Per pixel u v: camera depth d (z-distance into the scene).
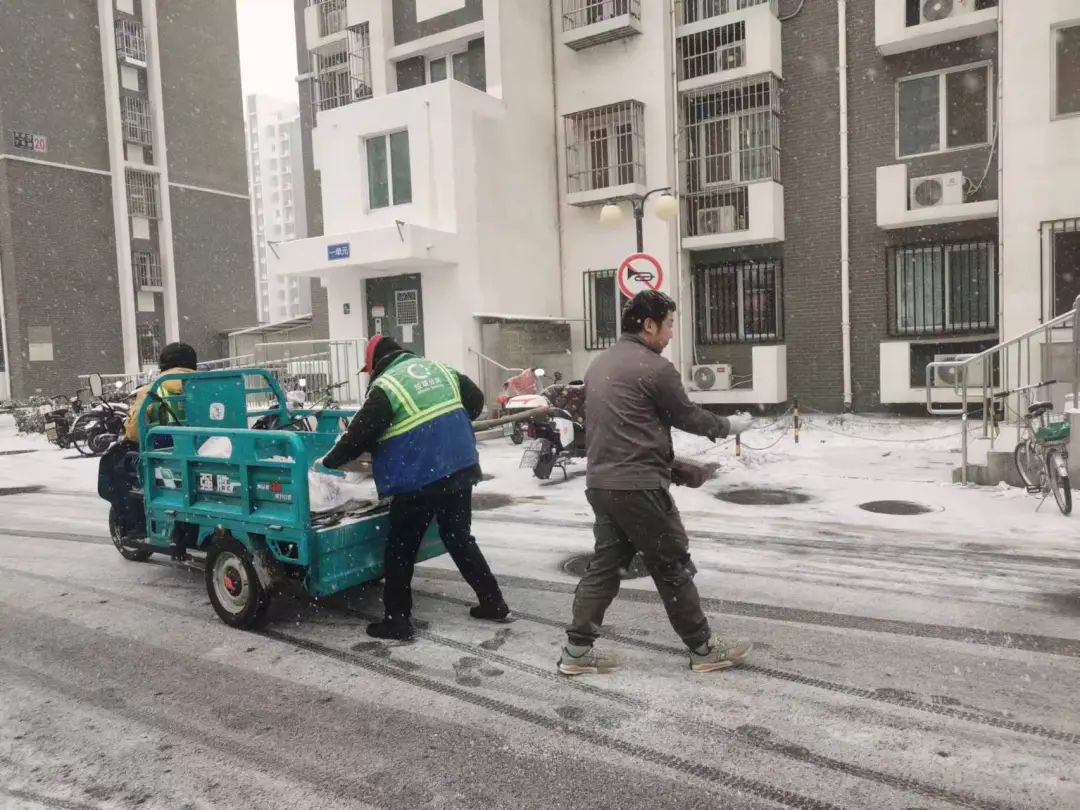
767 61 15.35
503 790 2.96
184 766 3.22
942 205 13.70
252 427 6.41
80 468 13.15
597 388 3.78
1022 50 12.23
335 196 16.72
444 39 17.75
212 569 5.01
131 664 4.34
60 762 3.29
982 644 4.18
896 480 8.88
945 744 3.16
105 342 30.02
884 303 15.00
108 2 30.09
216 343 33.97
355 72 19.83
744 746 3.20
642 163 16.39
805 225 15.73
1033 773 2.94
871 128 15.00
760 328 16.41
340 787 3.02
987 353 8.59
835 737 3.25
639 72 16.39
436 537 5.17
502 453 12.45
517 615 4.91
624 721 3.45
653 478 3.70
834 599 4.97
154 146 31.92
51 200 28.59
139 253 31.56
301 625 4.88
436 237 14.73
